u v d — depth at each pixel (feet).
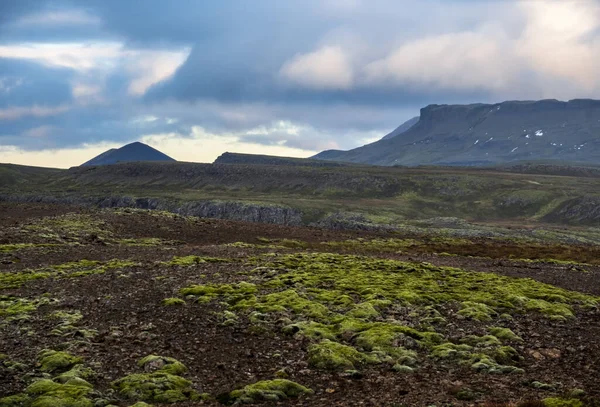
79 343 71.00
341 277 124.26
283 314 88.94
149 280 116.37
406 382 62.44
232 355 70.79
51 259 146.61
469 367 68.54
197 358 69.15
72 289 106.32
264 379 62.44
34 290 105.19
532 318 95.55
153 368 63.16
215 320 86.53
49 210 254.27
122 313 88.84
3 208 253.24
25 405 51.62
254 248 191.21
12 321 82.07
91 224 217.15
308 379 63.26
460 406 53.16
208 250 176.65
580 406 51.21
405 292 106.73
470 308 97.04
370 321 87.15
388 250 221.66
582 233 618.44
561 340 82.38
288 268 136.67
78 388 54.95
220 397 56.03
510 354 73.41
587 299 112.98
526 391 59.00
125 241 194.49
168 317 87.20
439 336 80.43
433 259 184.96
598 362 71.20
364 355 70.85
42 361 64.34
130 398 54.65
